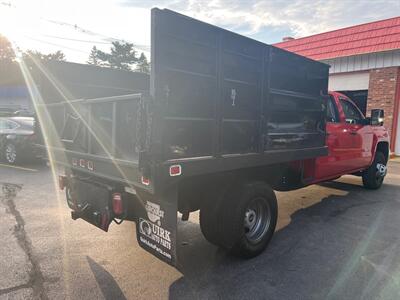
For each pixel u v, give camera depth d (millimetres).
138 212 3230
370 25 12227
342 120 5773
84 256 3715
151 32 2525
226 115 3199
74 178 3818
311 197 6539
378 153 7145
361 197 6562
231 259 3752
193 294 3023
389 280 3299
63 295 2947
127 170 2969
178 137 2795
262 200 3844
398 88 11523
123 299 2916
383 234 4547
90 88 5059
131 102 2920
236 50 3201
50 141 4281
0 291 2982
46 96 4555
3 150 9633
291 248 4074
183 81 2770
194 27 2793
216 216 3586
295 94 4082
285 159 4004
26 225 4613
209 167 3061
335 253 3932
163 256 3027
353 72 12680
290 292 3076
